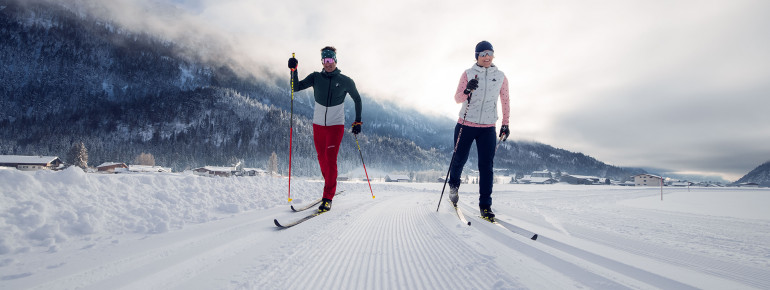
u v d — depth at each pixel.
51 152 108.38
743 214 8.25
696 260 2.02
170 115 155.75
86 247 2.02
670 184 107.25
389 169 148.88
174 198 3.64
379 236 2.50
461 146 3.89
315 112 4.32
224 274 1.53
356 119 4.43
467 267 1.63
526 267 1.61
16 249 1.87
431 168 169.50
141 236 2.36
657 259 1.98
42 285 1.34
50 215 2.36
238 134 140.75
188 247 2.04
